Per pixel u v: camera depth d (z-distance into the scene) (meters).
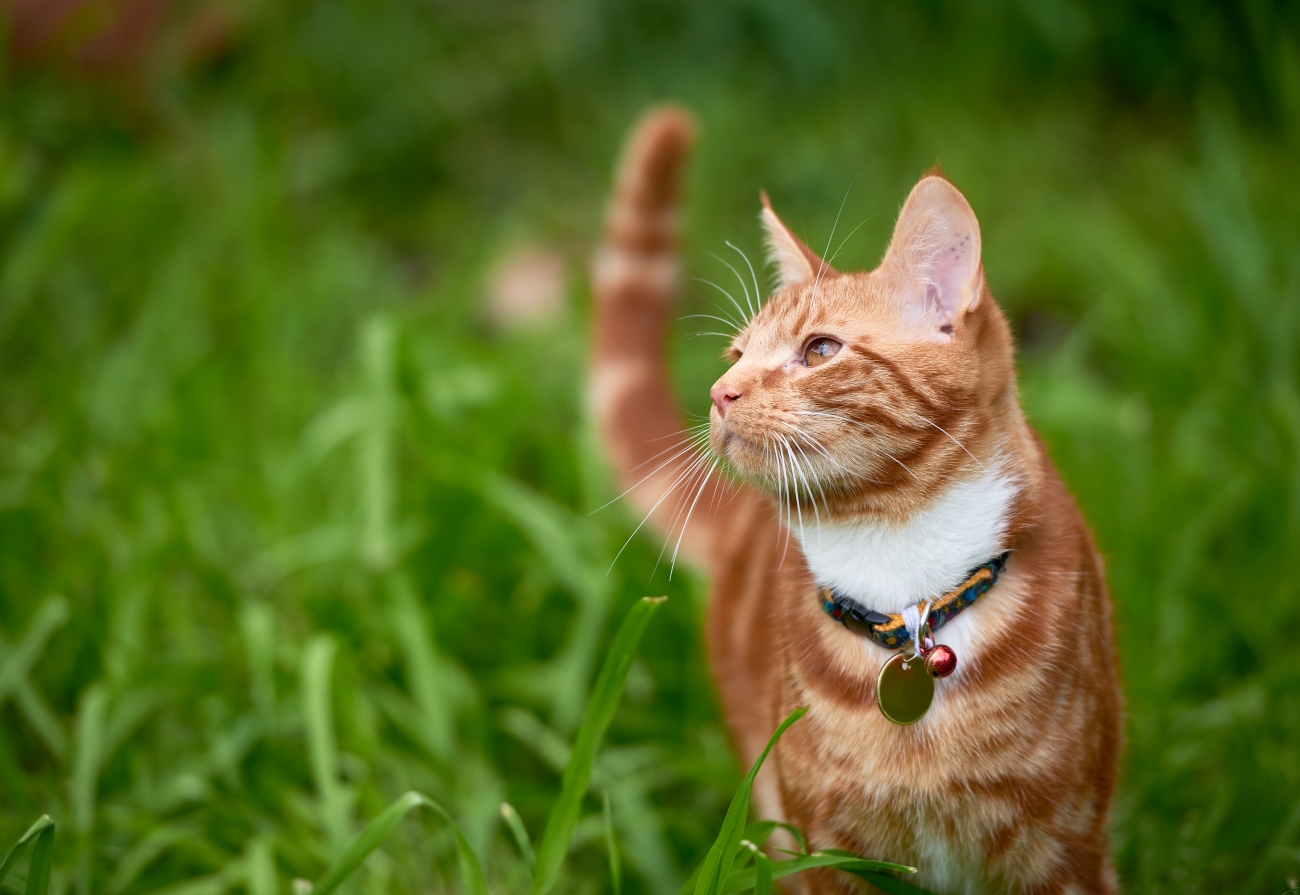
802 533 2.21
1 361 4.24
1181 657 3.11
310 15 5.92
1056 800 2.06
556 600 3.54
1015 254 4.73
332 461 3.93
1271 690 2.91
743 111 5.57
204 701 3.10
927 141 5.21
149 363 4.12
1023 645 2.06
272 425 4.05
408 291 5.18
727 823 2.09
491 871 2.80
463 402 3.89
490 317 5.01
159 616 3.32
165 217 4.88
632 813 2.80
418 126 5.80
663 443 3.32
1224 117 5.22
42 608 3.02
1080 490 3.47
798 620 2.23
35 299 4.46
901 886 2.14
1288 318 3.82
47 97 5.21
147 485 3.65
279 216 4.89
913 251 2.14
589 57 6.06
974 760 2.05
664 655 3.37
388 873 2.70
